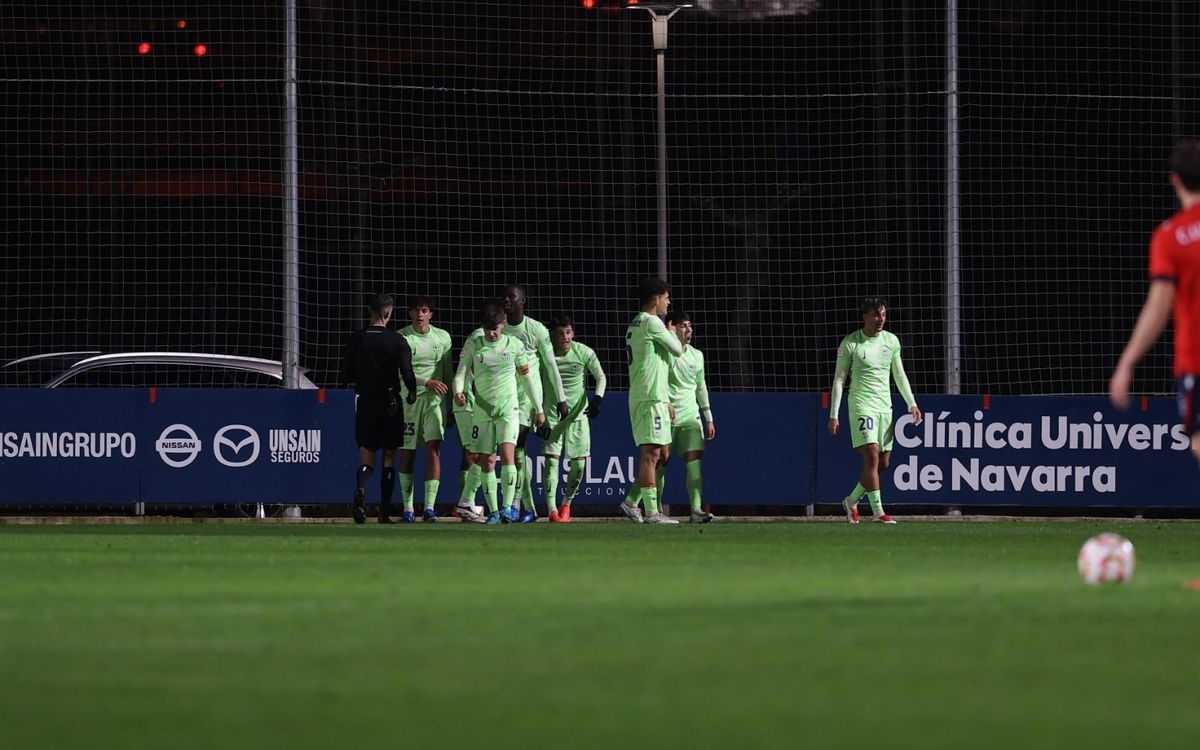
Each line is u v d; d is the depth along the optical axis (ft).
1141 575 100.58
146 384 237.66
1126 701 52.70
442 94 294.46
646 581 96.37
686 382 200.75
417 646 65.16
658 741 46.29
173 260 291.38
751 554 127.24
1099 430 217.15
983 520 215.92
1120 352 287.48
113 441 208.85
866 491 204.44
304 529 171.63
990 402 216.74
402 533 162.61
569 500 205.46
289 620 74.18
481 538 151.94
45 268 289.53
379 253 291.79
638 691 54.60
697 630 70.03
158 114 290.76
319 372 289.74
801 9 298.15
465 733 47.52
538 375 197.47
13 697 53.62
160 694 54.08
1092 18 294.87
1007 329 290.15
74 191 289.94
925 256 292.81
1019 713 50.60
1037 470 216.54
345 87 291.79
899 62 296.71
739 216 297.12
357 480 187.42
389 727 48.39
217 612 77.87
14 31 289.33
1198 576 99.71
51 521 209.77
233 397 209.97
